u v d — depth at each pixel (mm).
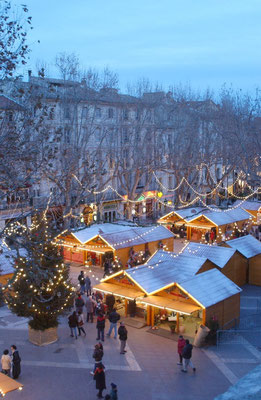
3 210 32656
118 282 21453
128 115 44625
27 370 15391
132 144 44812
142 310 20656
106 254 30312
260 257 26328
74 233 30688
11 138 13398
